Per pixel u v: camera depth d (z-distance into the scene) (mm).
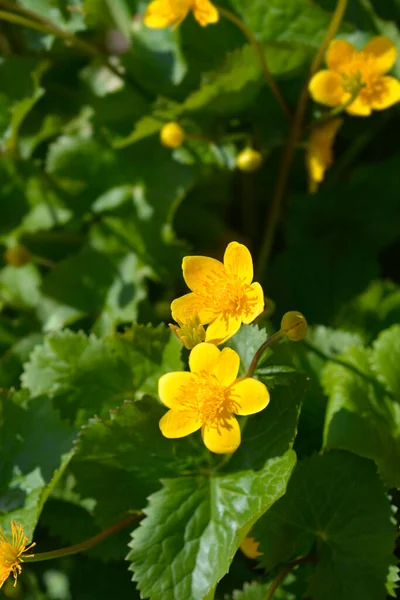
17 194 700
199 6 620
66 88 717
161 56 684
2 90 689
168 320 697
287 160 671
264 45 646
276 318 690
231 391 542
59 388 602
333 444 574
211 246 728
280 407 563
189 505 566
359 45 671
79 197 695
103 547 612
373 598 566
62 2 694
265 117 676
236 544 547
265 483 557
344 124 708
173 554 559
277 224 732
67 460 578
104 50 725
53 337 607
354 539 572
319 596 572
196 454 580
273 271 701
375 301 655
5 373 669
